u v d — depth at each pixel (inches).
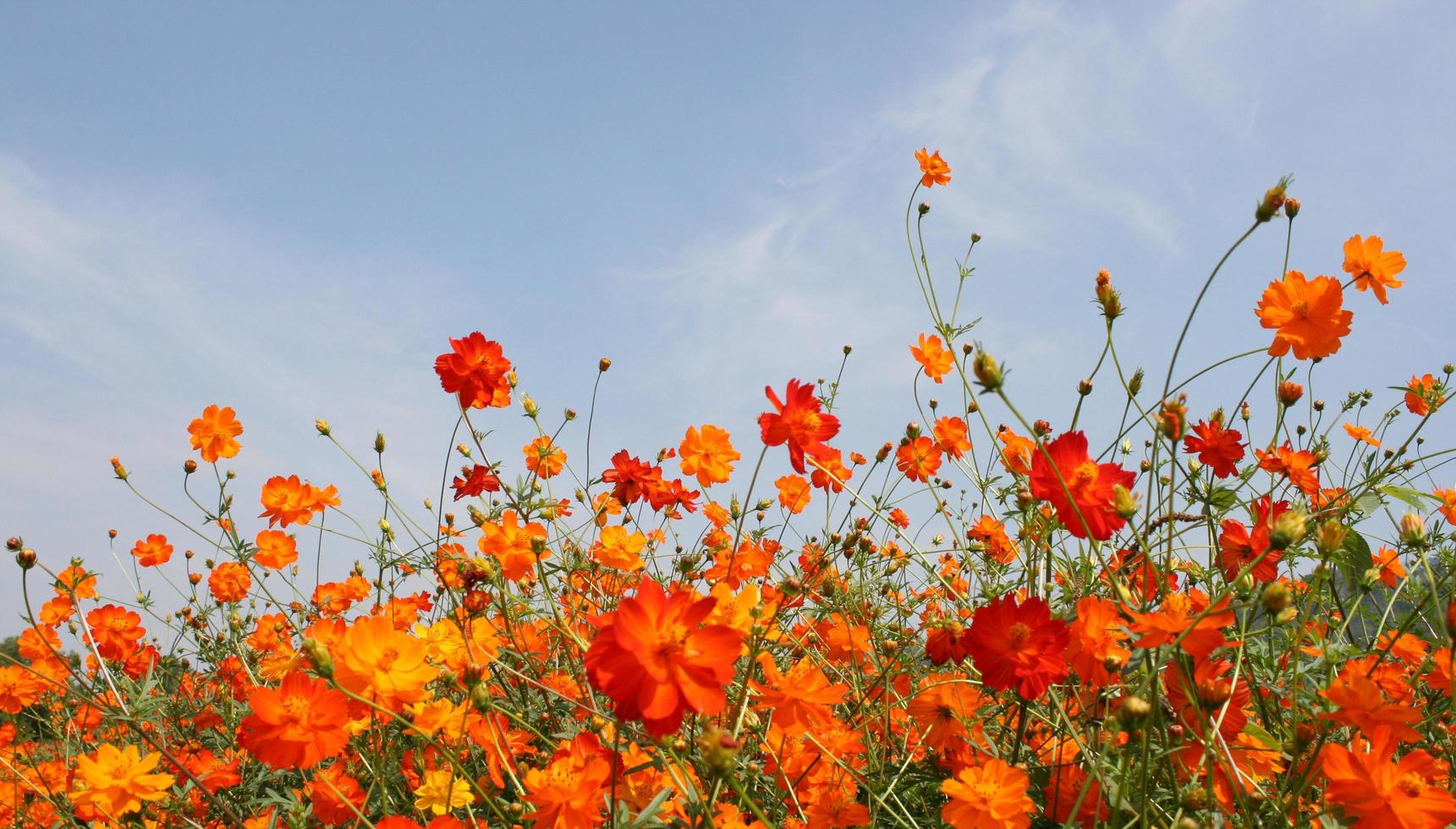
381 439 43.9
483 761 34.1
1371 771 25.3
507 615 35.5
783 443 34.7
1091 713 30.0
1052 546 33.8
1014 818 28.1
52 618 44.6
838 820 31.6
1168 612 27.5
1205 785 27.4
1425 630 34.1
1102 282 32.4
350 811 31.3
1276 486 38.1
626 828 26.6
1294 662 28.2
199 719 41.6
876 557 43.4
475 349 39.8
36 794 38.8
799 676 30.2
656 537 47.7
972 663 33.3
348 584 49.3
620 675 24.5
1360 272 35.3
